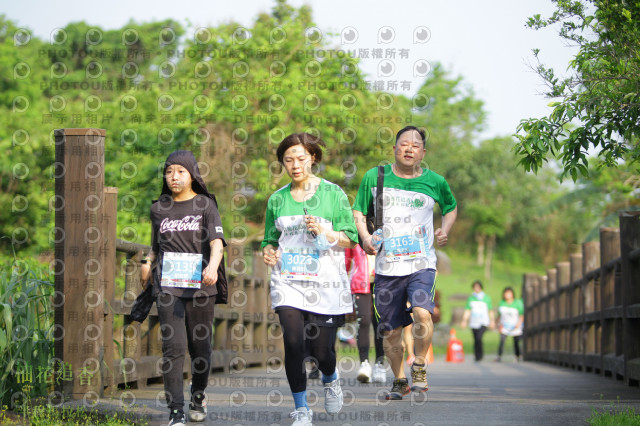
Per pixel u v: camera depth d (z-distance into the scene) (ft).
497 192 312.50
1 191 97.25
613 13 29.99
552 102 30.83
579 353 70.08
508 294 114.52
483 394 40.42
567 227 319.88
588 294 66.54
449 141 309.01
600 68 30.50
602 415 29.07
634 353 48.52
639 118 30.76
